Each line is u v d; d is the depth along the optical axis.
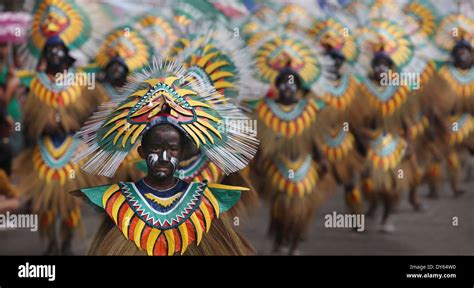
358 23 7.04
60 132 6.14
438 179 8.41
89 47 6.24
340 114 6.73
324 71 6.29
